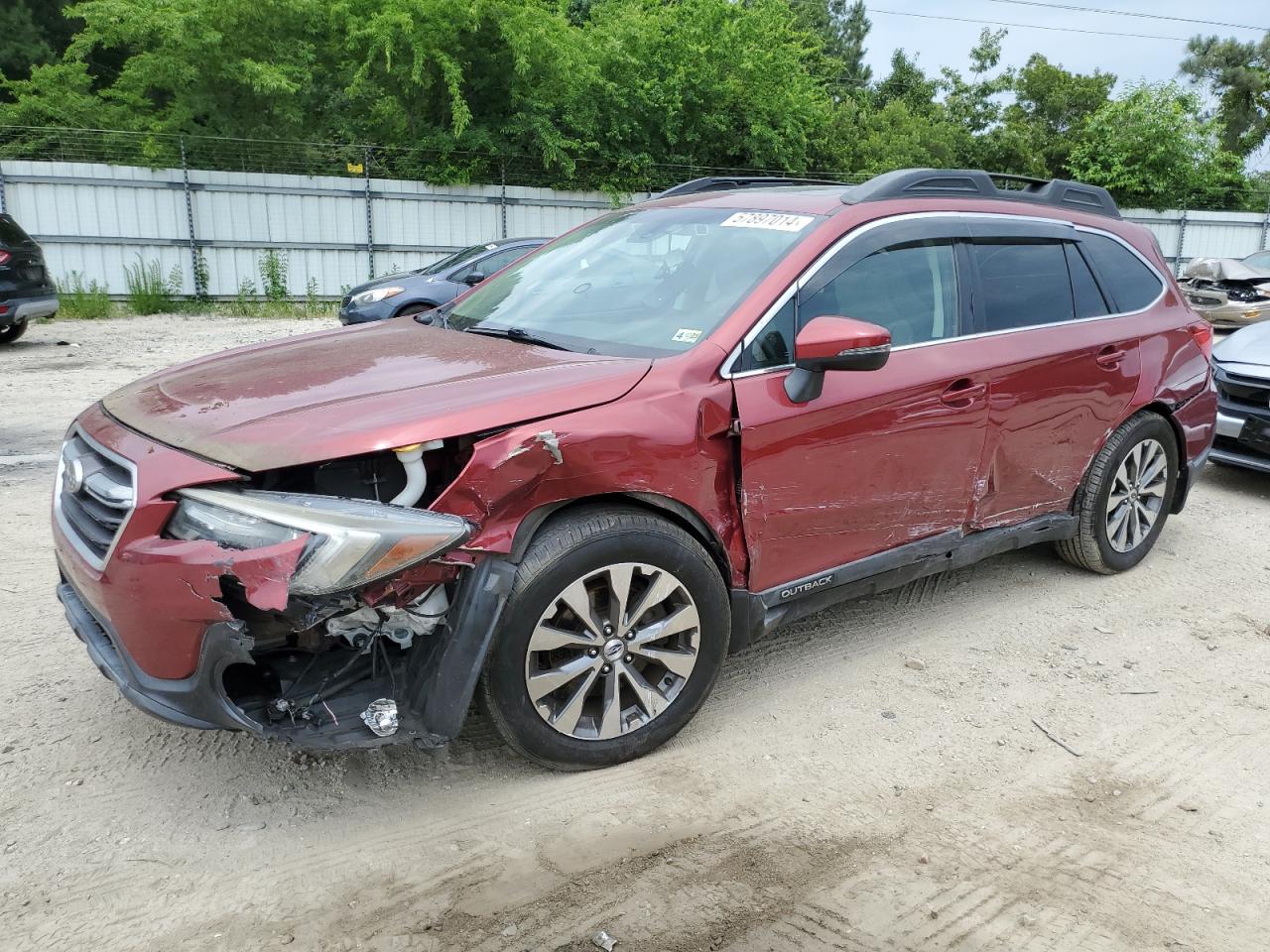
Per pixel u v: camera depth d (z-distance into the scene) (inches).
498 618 103.0
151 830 104.7
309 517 91.1
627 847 103.9
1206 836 109.3
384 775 115.8
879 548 139.2
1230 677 148.2
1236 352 243.3
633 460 109.0
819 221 135.9
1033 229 162.2
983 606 172.4
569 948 89.1
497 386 109.0
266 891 96.0
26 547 185.5
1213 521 228.5
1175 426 185.3
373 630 101.0
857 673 145.9
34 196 690.8
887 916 94.5
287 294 773.9
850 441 128.6
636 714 118.3
